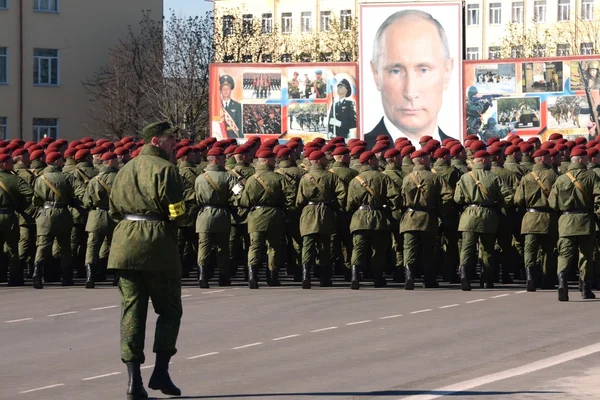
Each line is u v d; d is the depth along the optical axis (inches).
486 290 888.3
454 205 900.0
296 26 3946.9
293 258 1002.1
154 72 2701.8
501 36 3713.1
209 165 922.1
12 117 2539.4
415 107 1870.1
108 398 473.4
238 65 1852.9
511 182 953.5
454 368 535.2
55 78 2605.8
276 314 734.5
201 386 494.9
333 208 913.5
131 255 464.4
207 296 849.5
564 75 1742.1
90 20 2647.6
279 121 1859.0
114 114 2652.6
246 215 928.9
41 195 925.2
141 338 465.7
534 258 869.2
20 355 586.9
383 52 1878.7
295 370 532.1
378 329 662.5
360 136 1873.8
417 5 1871.3
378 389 484.1
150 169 471.5
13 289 921.5
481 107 1808.6
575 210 790.5
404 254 898.1
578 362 548.7
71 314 749.3
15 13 2536.9
